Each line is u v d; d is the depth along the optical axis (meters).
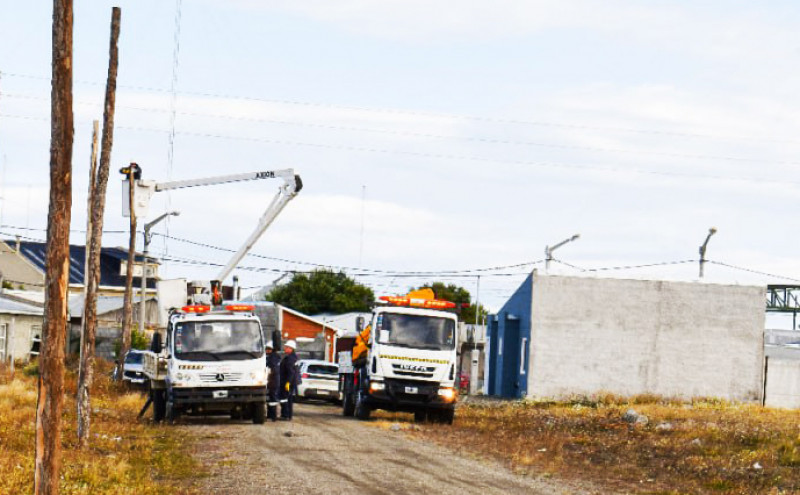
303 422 28.95
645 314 48.06
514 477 18.05
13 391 31.77
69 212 11.61
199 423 27.39
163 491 14.75
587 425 30.39
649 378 47.88
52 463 11.41
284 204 37.47
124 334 39.94
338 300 97.69
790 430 27.62
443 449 22.25
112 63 25.11
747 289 48.44
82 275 89.44
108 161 24.67
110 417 27.59
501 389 51.88
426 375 29.84
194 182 38.75
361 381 31.08
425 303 30.72
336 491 15.25
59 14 11.55
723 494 17.31
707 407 41.44
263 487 15.45
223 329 27.17
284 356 29.77
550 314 47.62
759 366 48.22
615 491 17.08
